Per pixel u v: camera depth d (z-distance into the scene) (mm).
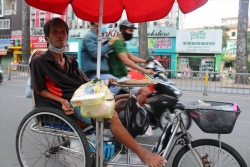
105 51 3568
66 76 2537
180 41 19578
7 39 26891
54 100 2439
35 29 24391
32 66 2422
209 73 9977
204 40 19156
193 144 2455
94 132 2650
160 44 20094
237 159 2359
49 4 2893
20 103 7145
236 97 8844
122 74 3791
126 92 3848
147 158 2232
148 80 3041
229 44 28219
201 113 2201
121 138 2293
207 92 9969
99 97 1954
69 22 21578
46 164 3027
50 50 2529
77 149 2486
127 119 2670
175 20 19656
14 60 26734
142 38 14758
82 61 3742
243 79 9602
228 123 2160
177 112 2535
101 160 2283
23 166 2621
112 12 3551
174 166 2502
